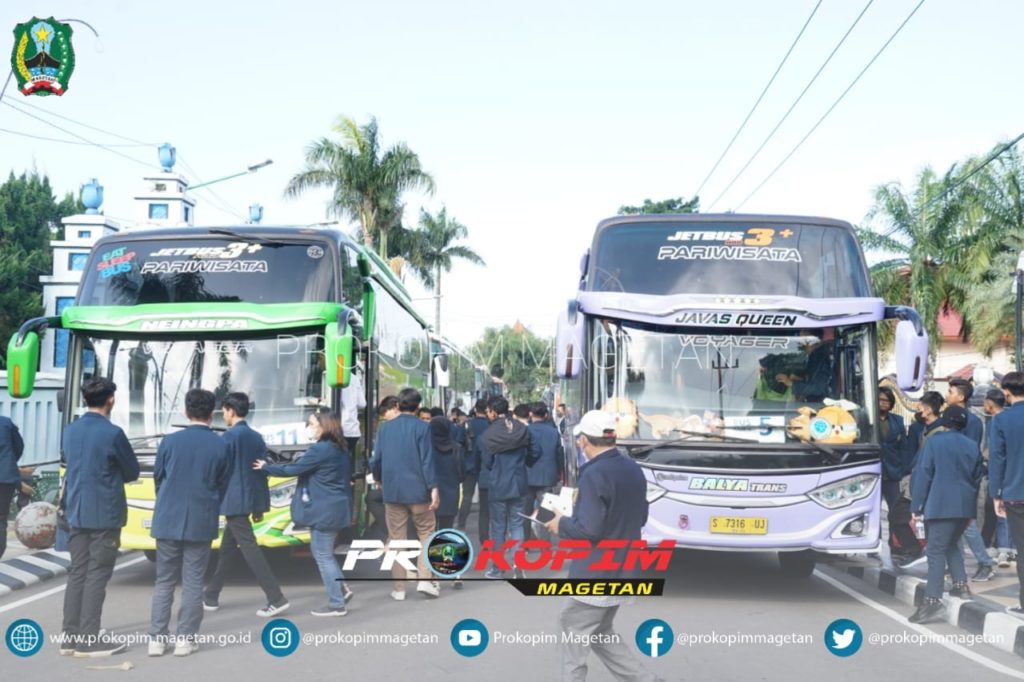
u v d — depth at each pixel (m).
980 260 32.03
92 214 24.48
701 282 10.31
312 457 9.04
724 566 12.47
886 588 10.69
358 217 40.22
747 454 9.57
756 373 9.83
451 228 51.16
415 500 9.85
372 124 40.16
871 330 9.91
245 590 10.65
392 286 14.92
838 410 9.72
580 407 10.26
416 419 10.02
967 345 41.97
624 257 10.48
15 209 42.81
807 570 11.46
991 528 11.85
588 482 5.71
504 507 11.36
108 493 7.60
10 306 39.19
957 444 8.99
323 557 9.11
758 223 10.59
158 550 7.68
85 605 7.58
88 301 10.88
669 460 9.63
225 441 8.12
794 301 9.81
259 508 9.05
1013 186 32.66
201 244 11.06
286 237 11.10
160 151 25.64
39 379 17.39
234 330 10.49
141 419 10.46
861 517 9.55
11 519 15.10
